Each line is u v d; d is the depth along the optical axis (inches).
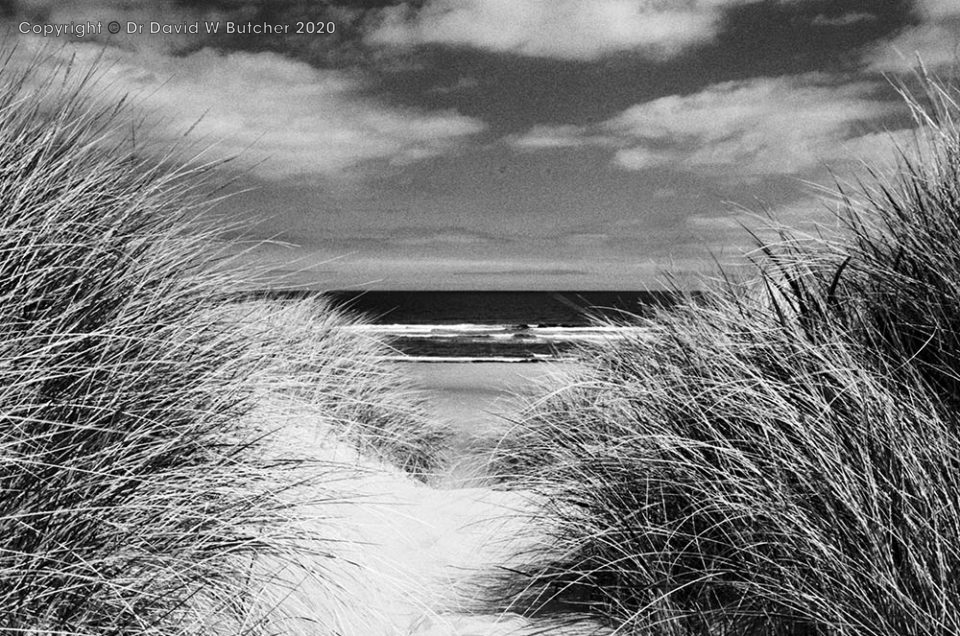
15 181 84.9
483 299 3762.3
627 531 114.6
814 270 121.8
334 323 313.3
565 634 113.7
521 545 158.1
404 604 128.9
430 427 332.8
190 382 95.4
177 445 87.9
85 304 85.1
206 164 109.6
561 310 2475.4
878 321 105.6
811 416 94.3
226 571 88.9
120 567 75.2
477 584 141.5
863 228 117.0
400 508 188.2
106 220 95.6
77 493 73.8
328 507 134.5
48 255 83.7
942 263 100.5
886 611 77.9
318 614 105.7
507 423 205.3
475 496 210.8
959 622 72.6
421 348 1047.6
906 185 111.9
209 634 86.1
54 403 74.1
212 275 120.0
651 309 163.5
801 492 93.4
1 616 65.2
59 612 70.0
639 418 126.5
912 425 87.2
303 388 175.9
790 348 107.1
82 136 96.7
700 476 105.9
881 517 82.7
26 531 69.7
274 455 118.7
